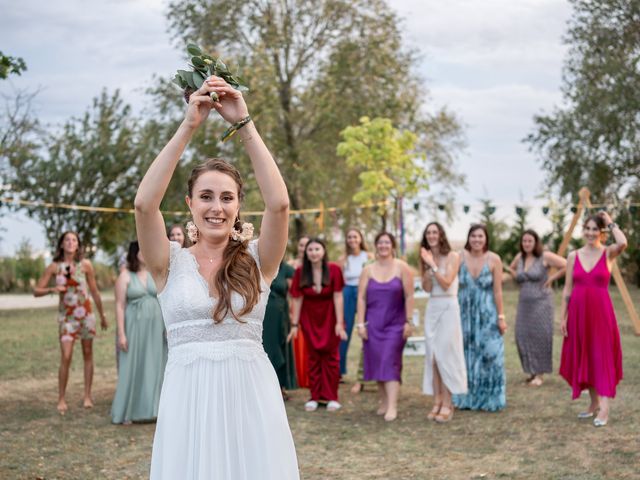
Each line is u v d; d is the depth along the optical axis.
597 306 7.21
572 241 23.80
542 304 9.54
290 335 9.16
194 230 3.06
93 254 25.91
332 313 8.52
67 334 8.36
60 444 6.86
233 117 2.90
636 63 24.22
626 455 6.04
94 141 25.06
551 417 7.61
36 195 24.36
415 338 10.56
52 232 24.78
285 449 2.91
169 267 2.97
